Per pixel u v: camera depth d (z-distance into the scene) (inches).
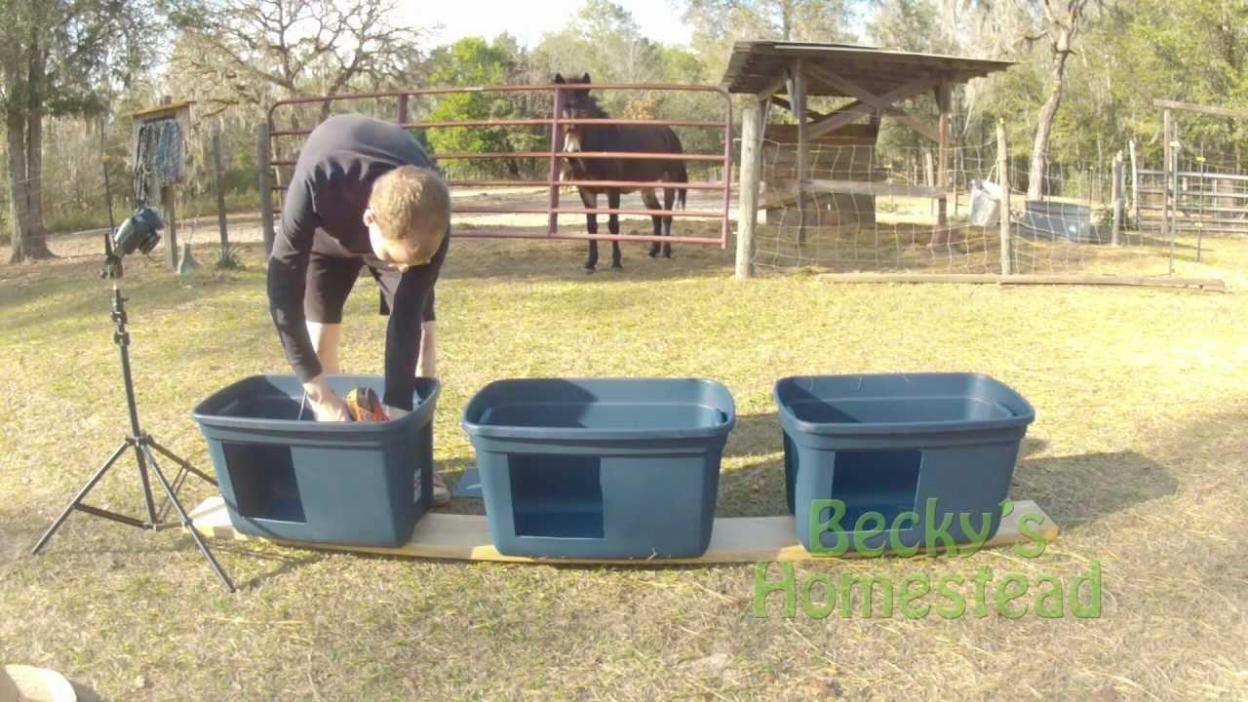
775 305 270.5
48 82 483.5
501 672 94.5
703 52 1364.4
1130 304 276.5
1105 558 116.7
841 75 391.9
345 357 215.9
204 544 112.3
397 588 110.1
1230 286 314.7
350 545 116.6
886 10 1117.1
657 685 92.4
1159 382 191.9
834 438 108.2
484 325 246.5
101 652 98.2
